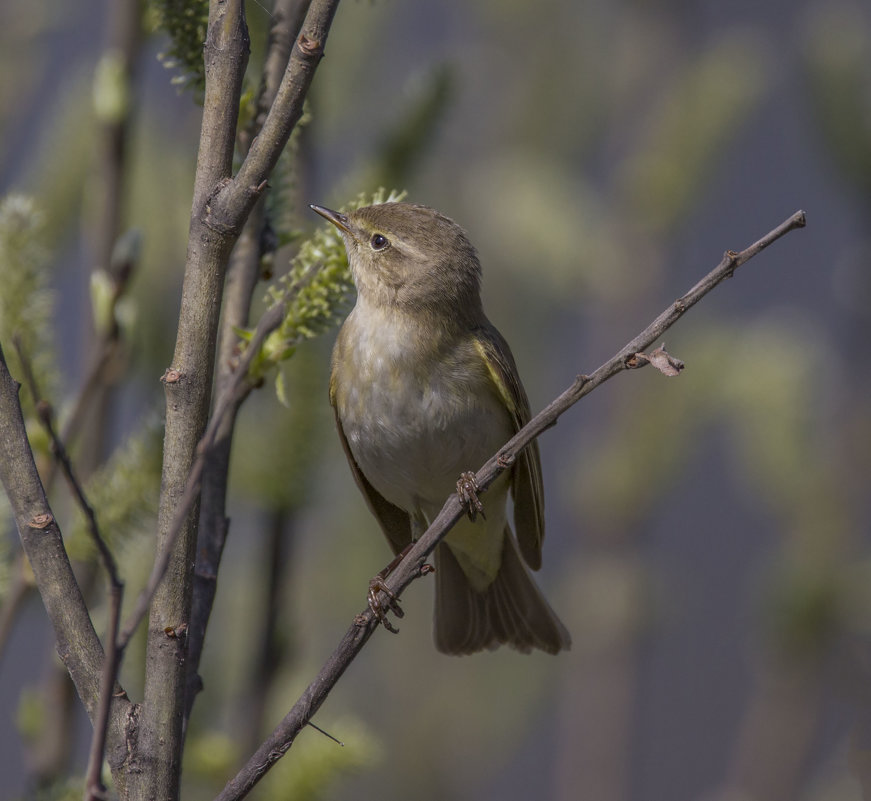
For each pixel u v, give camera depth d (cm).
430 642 1252
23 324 627
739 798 1123
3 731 1215
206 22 565
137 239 626
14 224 636
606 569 1233
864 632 1106
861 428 1177
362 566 1152
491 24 1375
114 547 631
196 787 761
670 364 484
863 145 1195
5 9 986
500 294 1307
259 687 729
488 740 1241
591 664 1230
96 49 995
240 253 573
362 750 684
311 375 778
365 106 1085
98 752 374
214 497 523
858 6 1265
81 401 612
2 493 614
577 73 1379
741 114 1263
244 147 560
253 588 934
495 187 1286
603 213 1280
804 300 1506
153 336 867
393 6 1171
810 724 1116
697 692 1600
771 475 1166
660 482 1230
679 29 1344
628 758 1214
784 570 1159
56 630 436
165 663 438
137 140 939
